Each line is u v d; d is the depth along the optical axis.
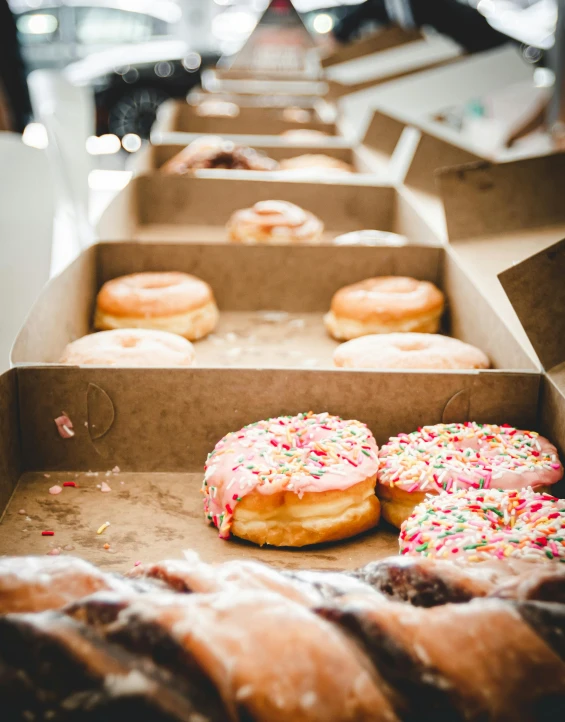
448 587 0.40
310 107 1.54
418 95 1.39
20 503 0.59
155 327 0.75
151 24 2.22
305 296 0.82
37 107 1.11
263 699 0.30
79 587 0.39
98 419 0.61
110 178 1.14
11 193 0.75
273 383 0.61
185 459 0.62
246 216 0.90
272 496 0.55
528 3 2.03
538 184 0.78
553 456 0.57
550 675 0.33
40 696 0.31
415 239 0.88
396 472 0.57
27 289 0.74
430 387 0.61
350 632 0.33
